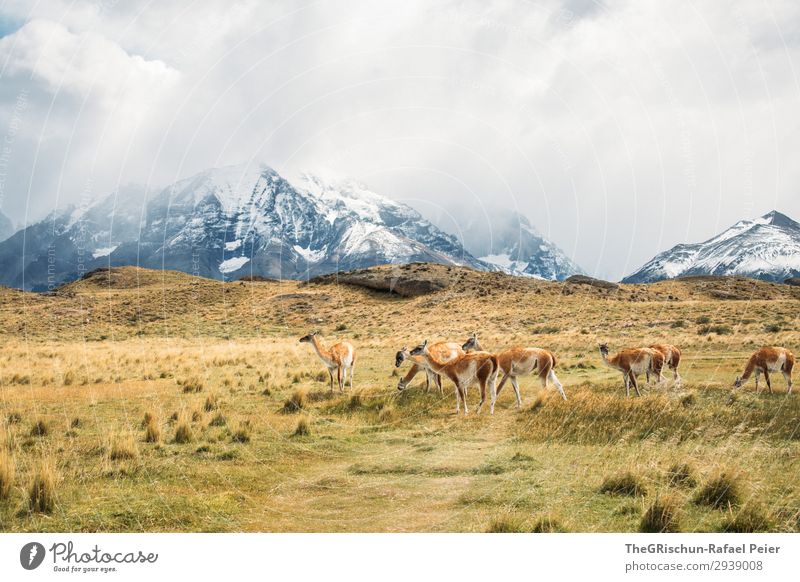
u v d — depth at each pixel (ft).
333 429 47.39
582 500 28.17
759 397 51.80
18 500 27.99
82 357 105.40
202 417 49.34
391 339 142.10
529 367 54.60
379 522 26.50
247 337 167.43
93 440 41.16
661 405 46.80
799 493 26.91
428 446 41.39
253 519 27.22
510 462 35.68
